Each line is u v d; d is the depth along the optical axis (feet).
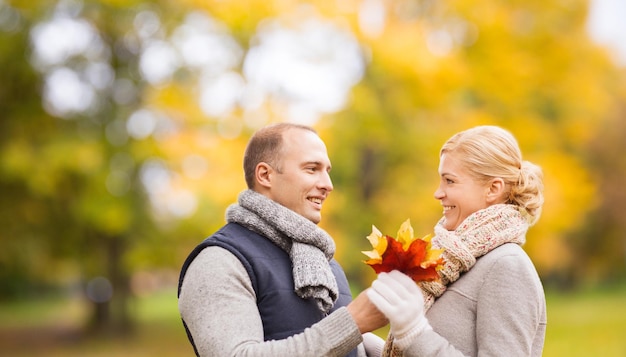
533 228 36.45
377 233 6.97
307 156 8.00
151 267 42.06
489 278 7.06
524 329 6.82
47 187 37.47
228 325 6.95
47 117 41.50
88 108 40.83
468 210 7.52
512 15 38.47
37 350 41.27
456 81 33.24
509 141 7.57
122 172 38.65
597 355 33.78
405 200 35.22
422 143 35.04
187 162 32.96
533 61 38.09
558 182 35.65
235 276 7.32
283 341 6.77
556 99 40.52
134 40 40.22
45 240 46.85
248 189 8.21
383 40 32.71
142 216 39.88
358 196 37.32
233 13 33.17
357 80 35.06
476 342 7.07
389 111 35.17
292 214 7.79
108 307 46.39
